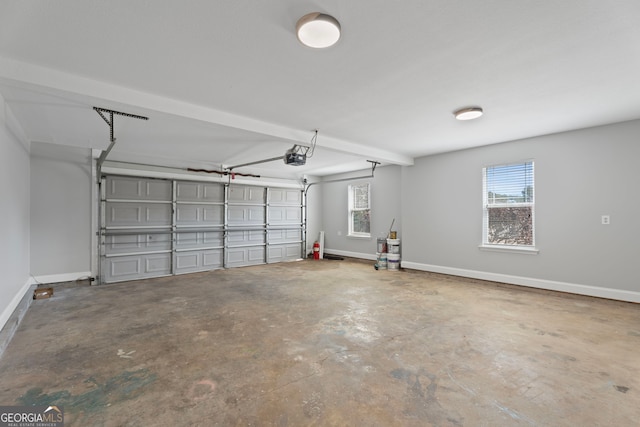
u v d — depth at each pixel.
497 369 2.35
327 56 2.32
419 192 6.27
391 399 1.97
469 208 5.50
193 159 6.40
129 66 2.45
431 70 2.55
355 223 8.25
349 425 1.73
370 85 2.83
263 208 7.80
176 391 2.05
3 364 2.44
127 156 5.75
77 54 2.26
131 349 2.71
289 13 1.81
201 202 6.71
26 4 1.70
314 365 2.41
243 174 7.40
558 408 1.88
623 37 2.07
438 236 5.96
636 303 3.88
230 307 3.95
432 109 3.47
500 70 2.55
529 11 1.80
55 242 5.20
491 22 1.91
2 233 3.16
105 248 5.48
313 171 8.18
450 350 2.68
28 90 2.67
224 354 2.60
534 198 4.71
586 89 2.93
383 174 7.44
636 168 3.88
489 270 5.25
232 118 3.62
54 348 2.73
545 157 4.59
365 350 2.68
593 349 2.69
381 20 1.88
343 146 4.93
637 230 3.88
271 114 3.63
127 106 2.93
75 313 3.72
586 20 1.89
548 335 3.00
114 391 2.06
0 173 3.03
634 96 3.10
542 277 4.65
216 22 1.89
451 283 5.30
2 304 3.16
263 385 2.13
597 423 1.75
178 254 6.34
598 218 4.15
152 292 4.75
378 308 3.89
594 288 4.18
